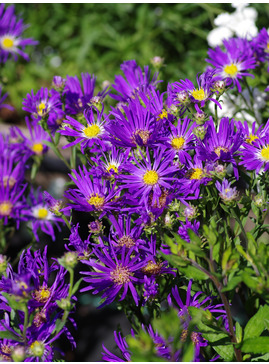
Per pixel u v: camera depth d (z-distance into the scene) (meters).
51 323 0.47
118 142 0.49
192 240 0.41
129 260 0.48
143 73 0.62
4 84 0.62
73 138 0.57
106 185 0.50
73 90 0.59
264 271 0.41
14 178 0.48
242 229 0.47
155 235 0.48
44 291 0.49
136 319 0.50
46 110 0.55
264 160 0.49
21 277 0.43
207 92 0.51
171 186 0.47
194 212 0.47
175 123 0.51
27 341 0.47
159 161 0.48
